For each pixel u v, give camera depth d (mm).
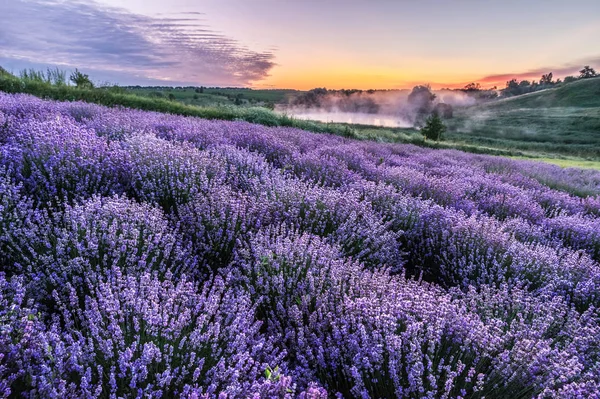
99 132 6586
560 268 3959
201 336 2062
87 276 2467
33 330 1821
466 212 6250
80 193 3908
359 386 2043
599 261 5309
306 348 2363
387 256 3898
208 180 4824
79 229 2900
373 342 2240
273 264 2994
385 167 8102
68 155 4227
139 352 1977
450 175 9227
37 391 1619
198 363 1989
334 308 2648
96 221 3035
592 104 135500
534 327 2523
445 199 6430
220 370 1900
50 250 2730
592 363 2342
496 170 12352
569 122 114500
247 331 2254
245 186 5219
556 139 100062
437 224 4816
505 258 4008
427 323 2402
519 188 9039
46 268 2600
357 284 2852
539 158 33344
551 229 5602
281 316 2641
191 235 3621
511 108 150250
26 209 3121
